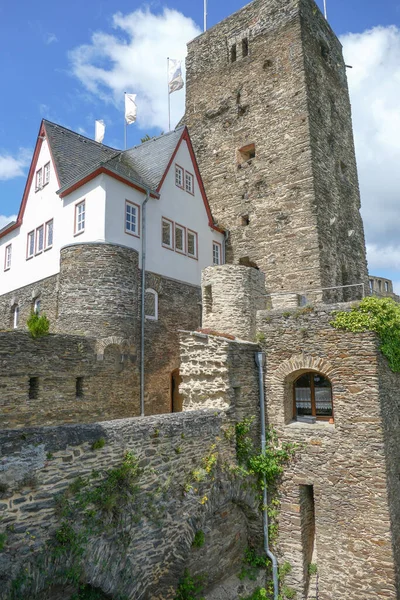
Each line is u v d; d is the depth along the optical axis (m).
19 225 22.17
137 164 22.28
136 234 18.16
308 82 22.78
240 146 24.67
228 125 25.44
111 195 17.12
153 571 8.71
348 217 24.91
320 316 12.72
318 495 12.16
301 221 21.64
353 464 11.73
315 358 12.69
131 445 8.61
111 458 8.19
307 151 21.92
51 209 19.59
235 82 25.48
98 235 16.61
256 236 23.20
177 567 9.34
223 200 24.91
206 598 10.47
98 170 16.86
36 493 6.95
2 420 11.77
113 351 15.72
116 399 15.45
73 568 7.09
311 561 12.53
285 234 22.12
